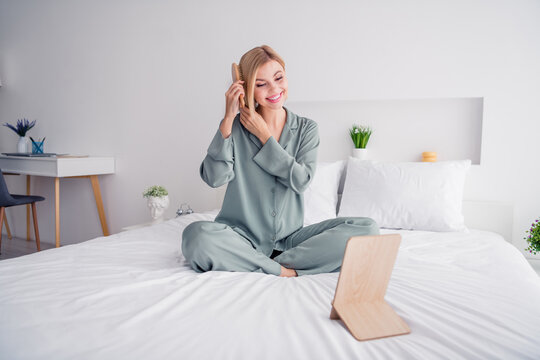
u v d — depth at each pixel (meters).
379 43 2.38
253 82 1.32
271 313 0.86
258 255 1.25
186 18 2.88
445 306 0.91
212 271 1.21
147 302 0.92
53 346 0.71
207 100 2.85
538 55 2.11
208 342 0.72
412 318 0.84
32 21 3.56
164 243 1.59
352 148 2.57
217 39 2.79
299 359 0.66
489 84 2.20
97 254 1.38
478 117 2.31
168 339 0.73
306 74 2.55
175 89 2.95
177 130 2.97
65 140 3.49
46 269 1.17
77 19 3.32
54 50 3.46
